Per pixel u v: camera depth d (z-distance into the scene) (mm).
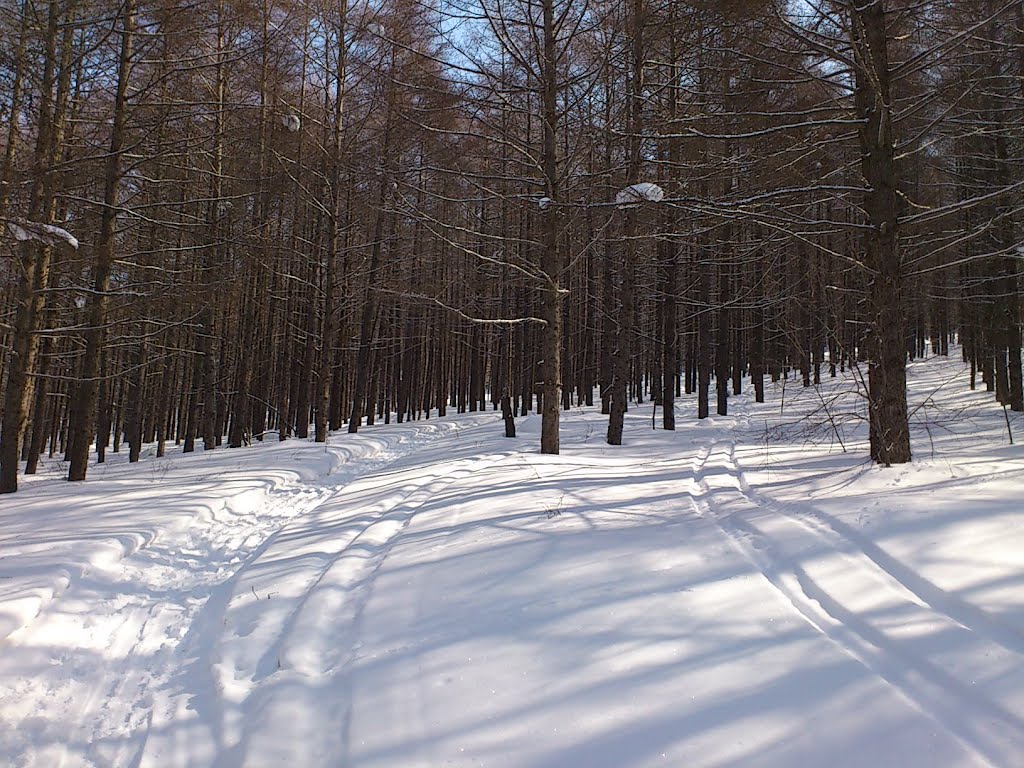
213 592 5371
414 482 8641
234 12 11070
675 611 3455
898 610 3105
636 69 10422
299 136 15555
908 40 7055
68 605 4840
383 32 11742
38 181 9039
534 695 2809
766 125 7383
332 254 15984
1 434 9492
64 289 9828
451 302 20406
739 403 23078
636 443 12688
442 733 2619
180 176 13438
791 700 2543
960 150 12594
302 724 2867
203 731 3104
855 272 9070
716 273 18328
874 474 5773
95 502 8305
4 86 9195
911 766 2100
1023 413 12836
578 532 5051
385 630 3723
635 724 2516
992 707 2316
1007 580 3117
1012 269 13992
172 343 18609
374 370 26828
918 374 24766
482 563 4547
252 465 11953
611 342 21484
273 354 23812
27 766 2990
